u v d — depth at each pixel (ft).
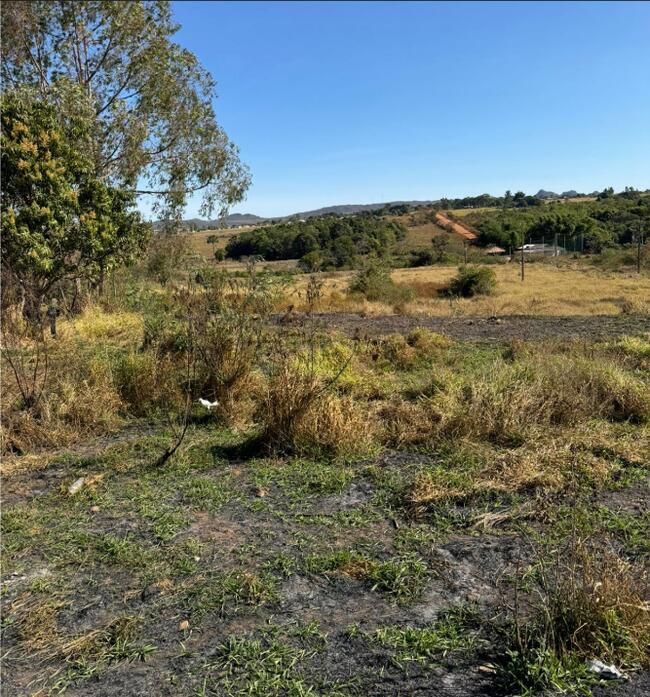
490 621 8.46
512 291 85.71
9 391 19.70
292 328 38.42
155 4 61.93
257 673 7.61
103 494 13.66
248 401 19.47
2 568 10.59
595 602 7.82
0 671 8.01
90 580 10.11
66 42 58.85
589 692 6.95
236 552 10.82
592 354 26.50
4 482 14.76
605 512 11.78
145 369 20.80
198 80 63.72
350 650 8.01
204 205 68.69
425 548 10.73
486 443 15.76
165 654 8.14
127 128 57.26
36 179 37.42
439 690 7.22
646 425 17.15
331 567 10.16
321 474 14.30
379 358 27.99
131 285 44.47
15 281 33.65
